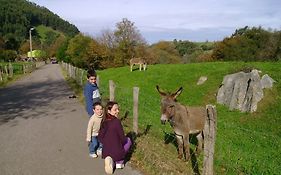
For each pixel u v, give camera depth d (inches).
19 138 406.9
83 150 353.7
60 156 333.7
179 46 3678.6
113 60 2283.5
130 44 2292.1
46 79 1445.6
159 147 354.6
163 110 303.1
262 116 653.9
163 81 1119.6
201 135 343.6
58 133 430.0
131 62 1453.0
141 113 611.2
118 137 286.5
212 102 790.5
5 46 4158.5
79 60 2225.6
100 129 293.0
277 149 473.4
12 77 1488.7
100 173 285.4
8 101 745.6
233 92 730.2
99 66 2278.5
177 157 327.3
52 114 569.9
